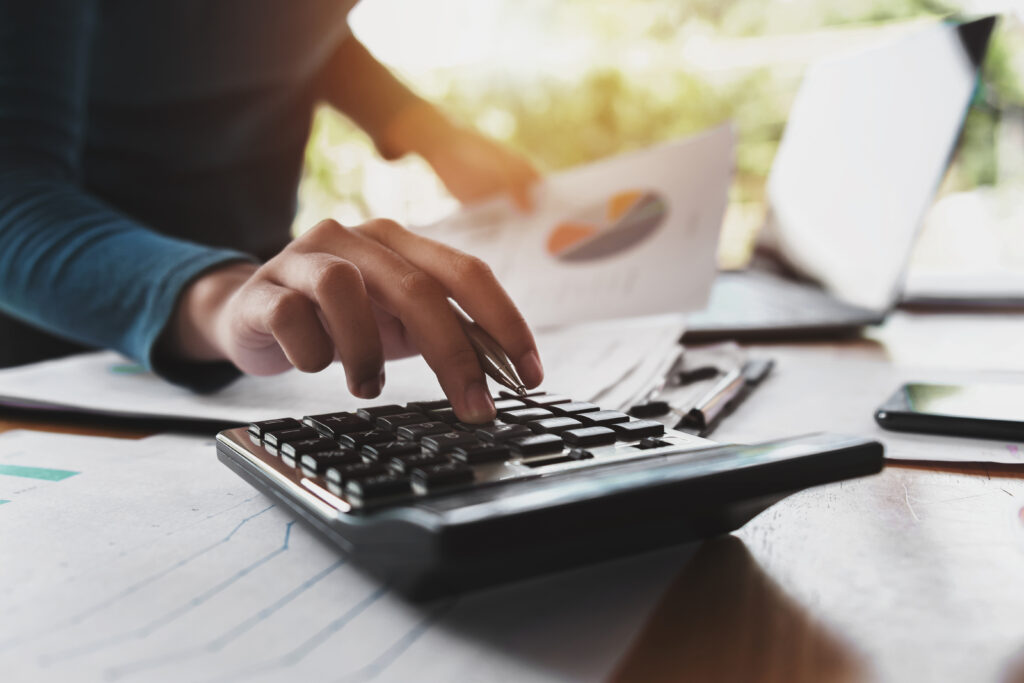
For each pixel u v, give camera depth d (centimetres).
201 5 86
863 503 30
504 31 200
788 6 187
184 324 48
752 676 18
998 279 100
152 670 18
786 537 26
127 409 45
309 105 111
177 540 26
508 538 19
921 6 161
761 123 184
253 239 106
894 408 40
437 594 20
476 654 19
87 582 23
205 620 20
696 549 25
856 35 162
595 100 200
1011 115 134
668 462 25
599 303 74
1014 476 32
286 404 46
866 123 81
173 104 89
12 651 19
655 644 19
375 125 111
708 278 72
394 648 19
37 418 47
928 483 32
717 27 194
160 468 35
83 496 31
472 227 88
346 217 195
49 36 62
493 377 34
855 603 21
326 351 38
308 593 22
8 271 55
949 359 60
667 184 80
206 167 95
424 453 27
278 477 27
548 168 204
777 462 24
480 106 203
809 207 87
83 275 52
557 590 22
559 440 28
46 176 60
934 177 68
